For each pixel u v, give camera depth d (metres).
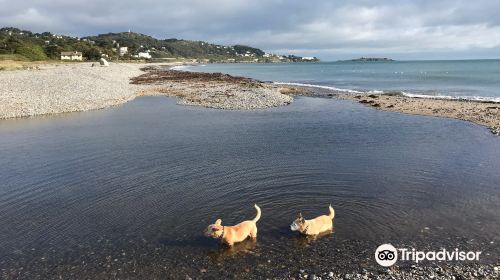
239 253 9.05
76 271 8.57
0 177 15.16
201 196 12.62
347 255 8.82
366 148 18.55
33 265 8.87
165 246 9.50
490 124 23.98
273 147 19.00
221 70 139.50
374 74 95.25
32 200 12.79
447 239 9.44
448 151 17.77
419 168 15.16
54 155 18.20
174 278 8.15
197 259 8.86
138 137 21.88
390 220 10.54
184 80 64.25
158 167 15.97
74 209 11.95
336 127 24.12
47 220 11.23
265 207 11.58
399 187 13.05
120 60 170.62
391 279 7.81
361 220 10.56
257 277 8.09
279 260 8.70
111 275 8.35
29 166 16.52
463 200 11.85
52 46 136.12
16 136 22.59
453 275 7.95
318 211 11.19
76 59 136.75
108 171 15.60
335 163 15.99
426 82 60.56
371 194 12.45
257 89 45.78
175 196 12.70
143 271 8.45
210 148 19.03
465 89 46.88
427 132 22.20
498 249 8.91
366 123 25.42
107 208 11.94
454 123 24.83
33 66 82.19
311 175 14.43
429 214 10.88
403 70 118.81
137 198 12.65
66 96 38.66
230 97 39.56
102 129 24.42
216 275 8.20
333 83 63.53
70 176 15.10
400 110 30.45
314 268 8.34
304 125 24.98
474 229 9.92
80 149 19.25
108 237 10.08
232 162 16.44
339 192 12.66
